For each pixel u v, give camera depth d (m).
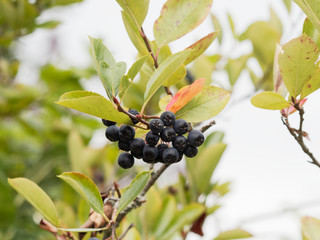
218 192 0.58
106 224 0.41
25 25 0.70
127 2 0.39
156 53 0.41
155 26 0.41
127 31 0.40
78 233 0.43
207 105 0.37
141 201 0.42
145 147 0.36
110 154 0.62
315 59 0.36
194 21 0.41
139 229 0.51
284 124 0.40
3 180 0.67
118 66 0.36
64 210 0.49
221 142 0.53
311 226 0.44
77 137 0.58
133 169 0.59
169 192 0.59
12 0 0.71
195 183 0.54
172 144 0.37
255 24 0.58
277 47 0.42
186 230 0.53
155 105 0.54
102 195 0.42
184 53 0.35
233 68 0.59
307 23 0.40
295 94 0.38
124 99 0.52
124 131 0.36
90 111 0.35
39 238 0.68
